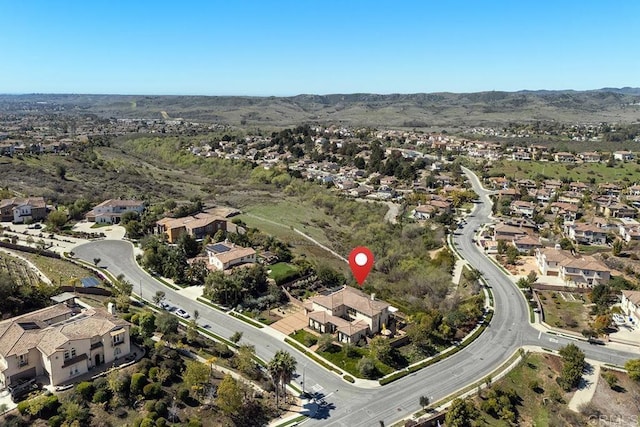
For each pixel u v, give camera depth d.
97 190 193.12
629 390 78.69
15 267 100.56
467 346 89.94
